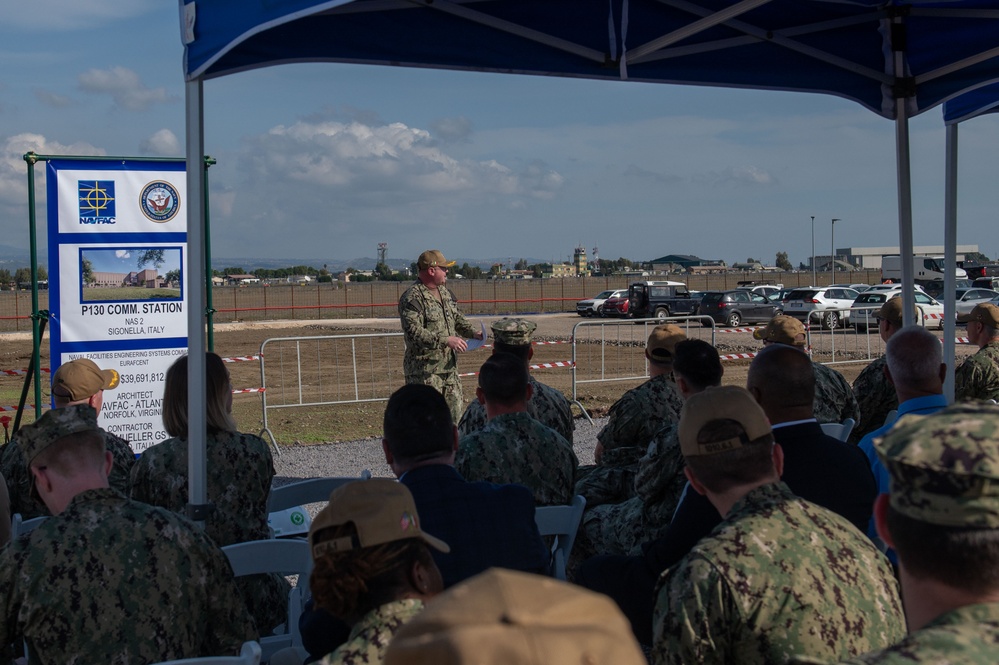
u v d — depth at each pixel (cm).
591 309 4662
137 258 716
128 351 718
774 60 505
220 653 284
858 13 493
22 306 5753
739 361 2052
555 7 441
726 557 218
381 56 423
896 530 142
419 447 312
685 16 457
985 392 625
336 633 257
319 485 457
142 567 264
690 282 9194
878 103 526
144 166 713
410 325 815
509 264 19350
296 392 1738
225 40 339
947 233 542
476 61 445
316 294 7656
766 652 212
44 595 256
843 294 3422
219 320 4572
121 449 458
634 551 370
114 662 258
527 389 413
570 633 82
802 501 234
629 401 517
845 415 591
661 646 223
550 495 402
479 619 83
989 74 484
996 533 131
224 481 381
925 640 130
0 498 391
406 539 195
